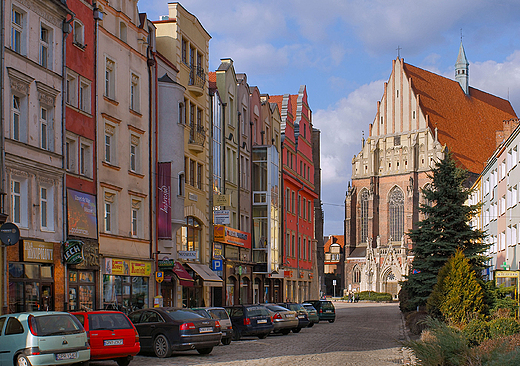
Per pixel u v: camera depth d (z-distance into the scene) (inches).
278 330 1461.6
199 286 1670.8
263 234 2132.1
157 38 1563.7
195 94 1651.1
